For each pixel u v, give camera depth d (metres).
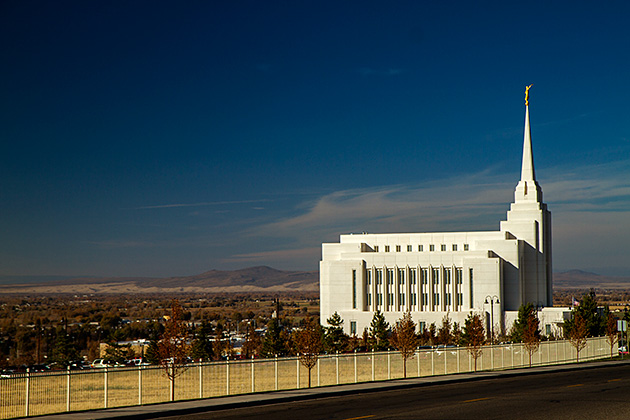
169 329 42.44
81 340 174.88
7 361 128.00
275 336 106.44
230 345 138.38
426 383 50.03
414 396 41.97
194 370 68.06
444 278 142.50
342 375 59.62
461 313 135.50
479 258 139.38
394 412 34.56
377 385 47.41
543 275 146.38
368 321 141.38
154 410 35.22
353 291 147.25
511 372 59.44
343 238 157.75
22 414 37.88
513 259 141.50
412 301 144.38
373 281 146.38
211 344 129.75
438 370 62.19
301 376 59.38
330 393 43.44
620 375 56.34
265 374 62.12
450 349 62.31
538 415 33.28
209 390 50.16
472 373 58.97
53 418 33.00
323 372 62.56
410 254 145.00
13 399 45.78
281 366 72.19
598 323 110.38
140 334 182.00
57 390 52.03
